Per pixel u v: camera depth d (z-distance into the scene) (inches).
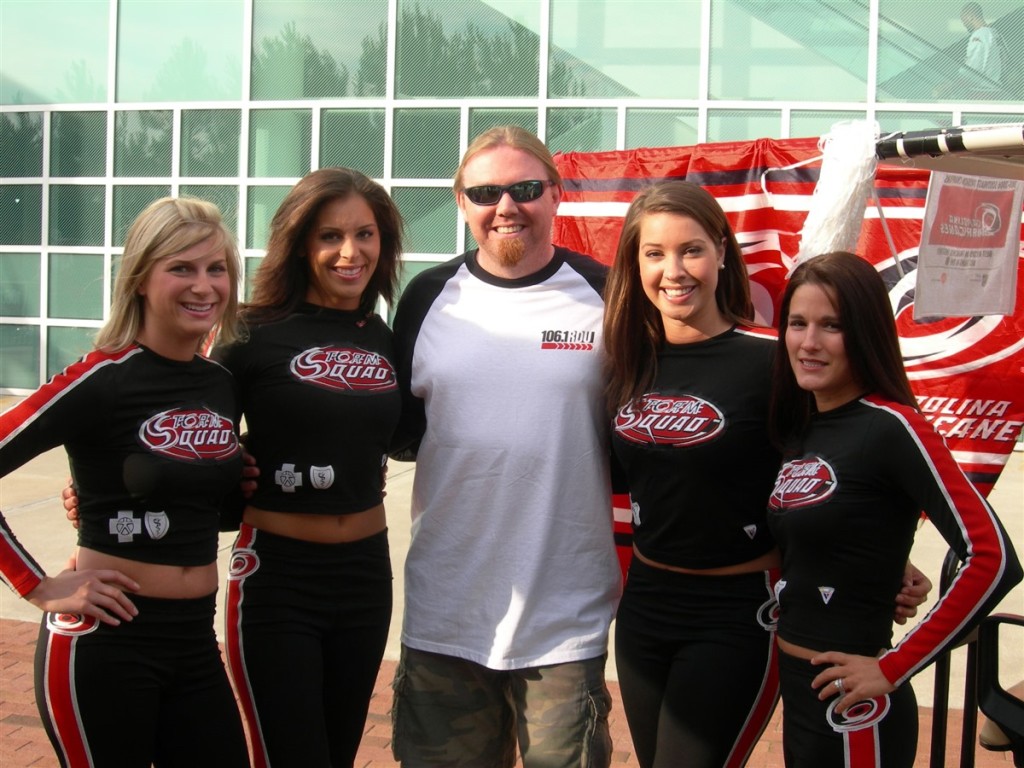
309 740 110.4
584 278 120.6
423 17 416.5
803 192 162.6
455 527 117.8
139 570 101.7
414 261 424.5
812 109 388.2
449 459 117.8
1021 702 105.1
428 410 120.5
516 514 115.7
